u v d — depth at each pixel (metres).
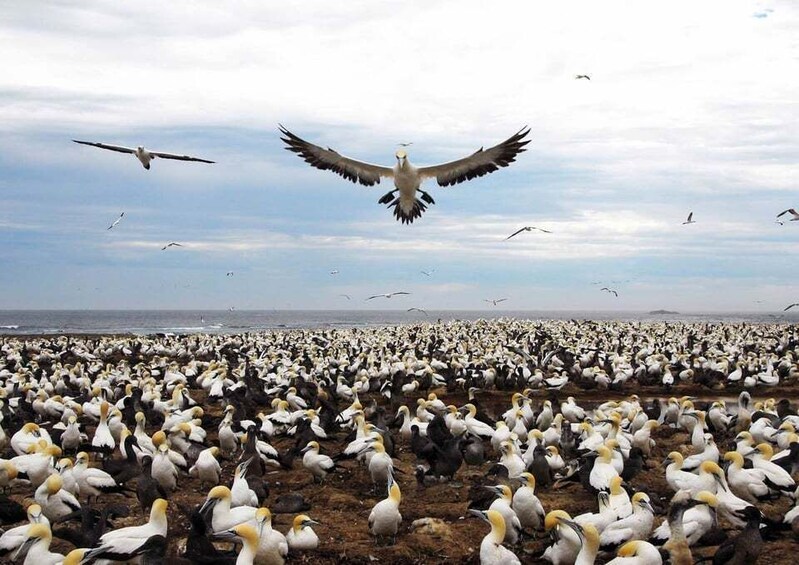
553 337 67.44
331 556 15.41
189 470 21.19
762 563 14.95
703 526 14.73
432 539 16.19
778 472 18.92
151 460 20.75
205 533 13.90
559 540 14.02
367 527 17.20
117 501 18.89
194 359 58.50
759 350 56.66
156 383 41.34
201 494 19.66
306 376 42.34
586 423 23.88
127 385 35.50
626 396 40.38
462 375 42.81
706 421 29.61
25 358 53.62
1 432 23.56
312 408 33.03
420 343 63.75
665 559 13.44
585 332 76.56
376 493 20.22
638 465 20.48
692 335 68.38
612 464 19.45
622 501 15.45
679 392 41.81
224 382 37.81
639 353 52.28
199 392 41.78
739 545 13.93
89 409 29.64
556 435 24.16
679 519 13.54
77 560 12.22
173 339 72.31
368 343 64.69
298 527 15.34
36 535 13.17
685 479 17.86
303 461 21.59
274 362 48.41
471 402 33.78
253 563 13.70
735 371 43.91
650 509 14.51
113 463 19.88
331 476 22.00
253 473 20.88
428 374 40.62
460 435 23.03
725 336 69.31
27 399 33.34
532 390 40.72
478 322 100.88
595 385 42.25
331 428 28.47
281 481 21.70
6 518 15.91
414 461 24.28
